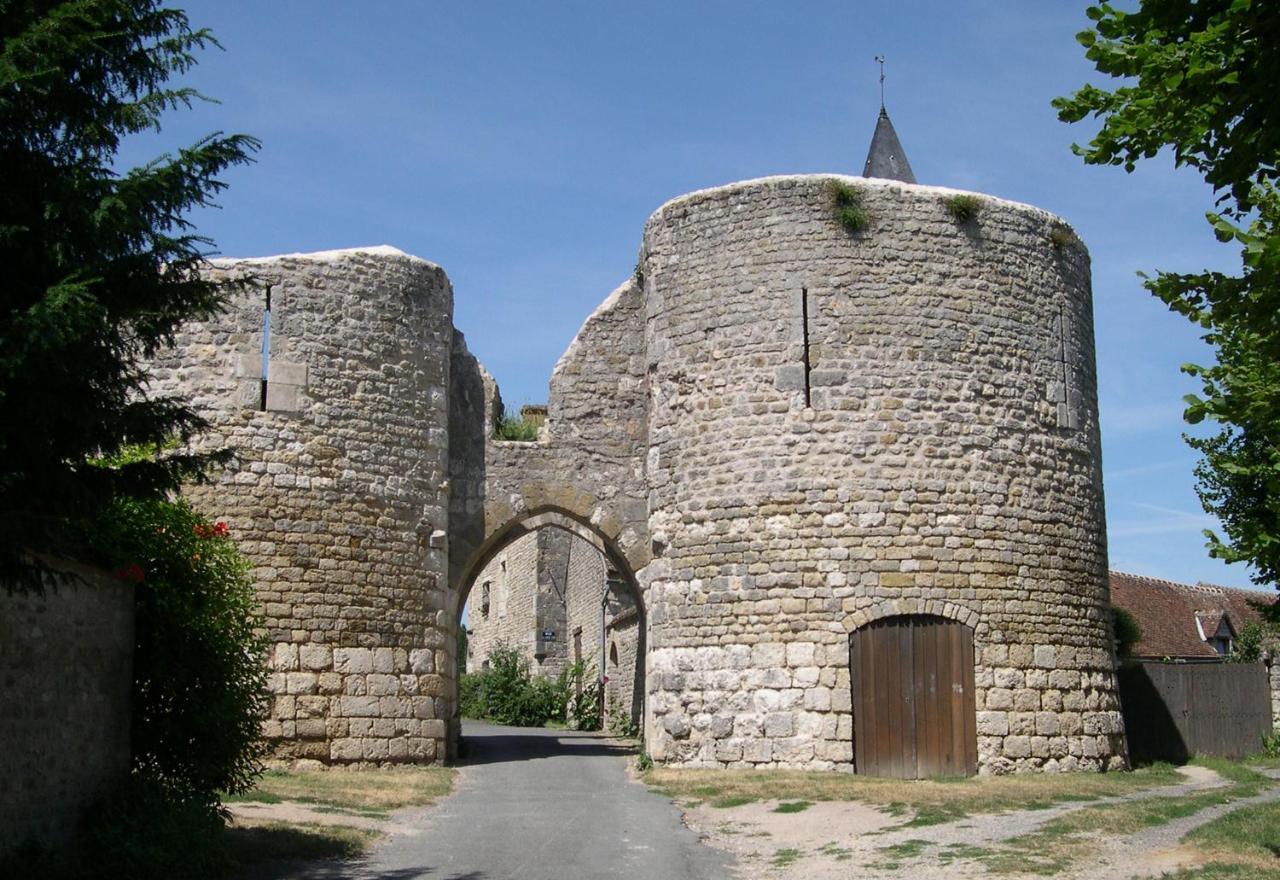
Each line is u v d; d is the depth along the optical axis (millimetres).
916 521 16422
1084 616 17266
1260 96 6320
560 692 34219
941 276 17078
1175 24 6512
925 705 16094
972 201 17344
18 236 7910
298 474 16688
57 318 7508
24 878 8516
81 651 9734
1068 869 9672
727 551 16844
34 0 8000
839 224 17078
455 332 19188
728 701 16500
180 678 11000
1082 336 18203
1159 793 14406
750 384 17047
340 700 16516
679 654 17016
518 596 40500
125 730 10594
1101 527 18031
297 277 17172
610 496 19031
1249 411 8227
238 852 10430
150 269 8633
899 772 15906
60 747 9352
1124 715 19594
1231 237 7434
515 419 20578
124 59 8477
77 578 9609
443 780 15617
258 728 12391
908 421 16656
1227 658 30172
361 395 17266
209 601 11398
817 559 16375
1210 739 19953
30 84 7734
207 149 8586
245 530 16328
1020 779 15430
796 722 16109
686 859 10703
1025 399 17250
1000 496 16797
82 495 8273
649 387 18281
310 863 10305
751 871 10242
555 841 11500
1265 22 6133
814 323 16906
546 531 38281
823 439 16609
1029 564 16844
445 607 17922
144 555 11000
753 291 17219
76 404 8109
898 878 9703
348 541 16875
